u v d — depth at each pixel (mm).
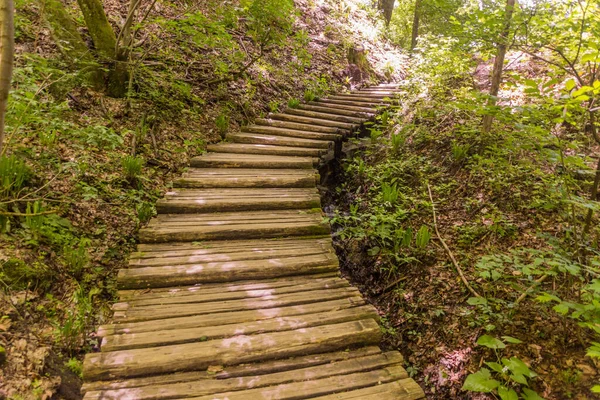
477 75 7074
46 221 3338
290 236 3842
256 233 3762
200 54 7223
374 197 5637
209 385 2270
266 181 4660
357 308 2906
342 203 6113
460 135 5906
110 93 5438
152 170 4910
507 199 4586
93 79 5273
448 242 4406
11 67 1985
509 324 3281
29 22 4719
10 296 2729
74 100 4906
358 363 2496
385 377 2393
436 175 5555
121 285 3018
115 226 3910
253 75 7773
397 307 4105
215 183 4566
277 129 6484
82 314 2908
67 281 3135
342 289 3146
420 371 3438
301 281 3240
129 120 5289
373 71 10484
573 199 2826
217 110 6652
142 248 3477
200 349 2432
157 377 2314
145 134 5227
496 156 5023
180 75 6605
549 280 3500
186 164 5348
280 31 7066
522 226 4215
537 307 3305
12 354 2389
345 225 5145
